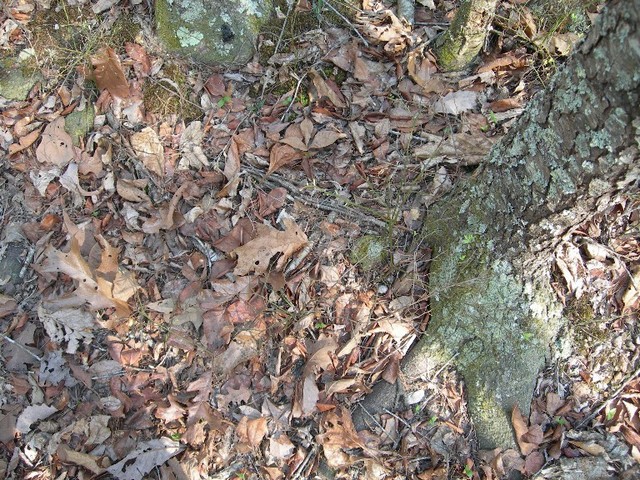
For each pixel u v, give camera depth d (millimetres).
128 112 1200
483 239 997
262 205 1138
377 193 1145
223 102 1202
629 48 650
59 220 1160
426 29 1257
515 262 972
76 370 1066
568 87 757
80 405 1056
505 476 993
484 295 1006
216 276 1102
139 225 1140
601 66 694
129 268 1117
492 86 1221
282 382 1057
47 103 1214
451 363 1051
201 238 1130
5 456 1034
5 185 1182
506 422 1011
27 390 1064
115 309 1088
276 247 1079
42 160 1182
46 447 1034
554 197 843
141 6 1241
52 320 1082
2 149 1194
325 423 1026
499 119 1182
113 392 1059
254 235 1117
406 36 1230
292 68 1219
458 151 1145
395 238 1111
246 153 1170
